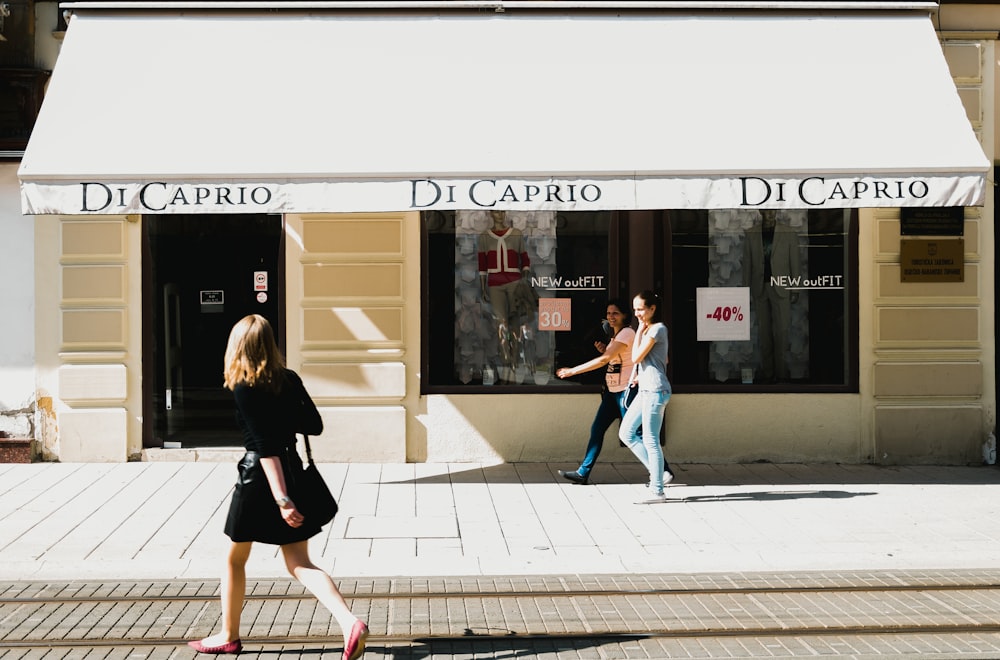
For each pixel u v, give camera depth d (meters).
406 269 10.33
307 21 9.65
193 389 10.45
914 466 10.45
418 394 10.38
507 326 10.55
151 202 8.47
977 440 10.53
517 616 5.80
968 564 6.95
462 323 10.52
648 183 8.61
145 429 10.32
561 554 7.08
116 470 9.83
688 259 10.59
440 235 10.49
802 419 10.49
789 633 5.51
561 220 10.57
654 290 10.54
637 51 9.56
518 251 10.55
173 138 8.76
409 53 9.47
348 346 10.30
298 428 5.03
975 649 5.26
